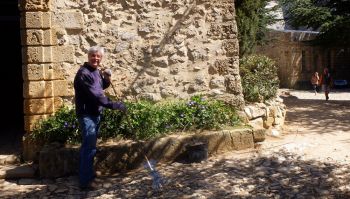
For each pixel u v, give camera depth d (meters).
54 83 6.36
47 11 6.21
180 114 6.36
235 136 6.23
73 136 5.98
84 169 5.06
